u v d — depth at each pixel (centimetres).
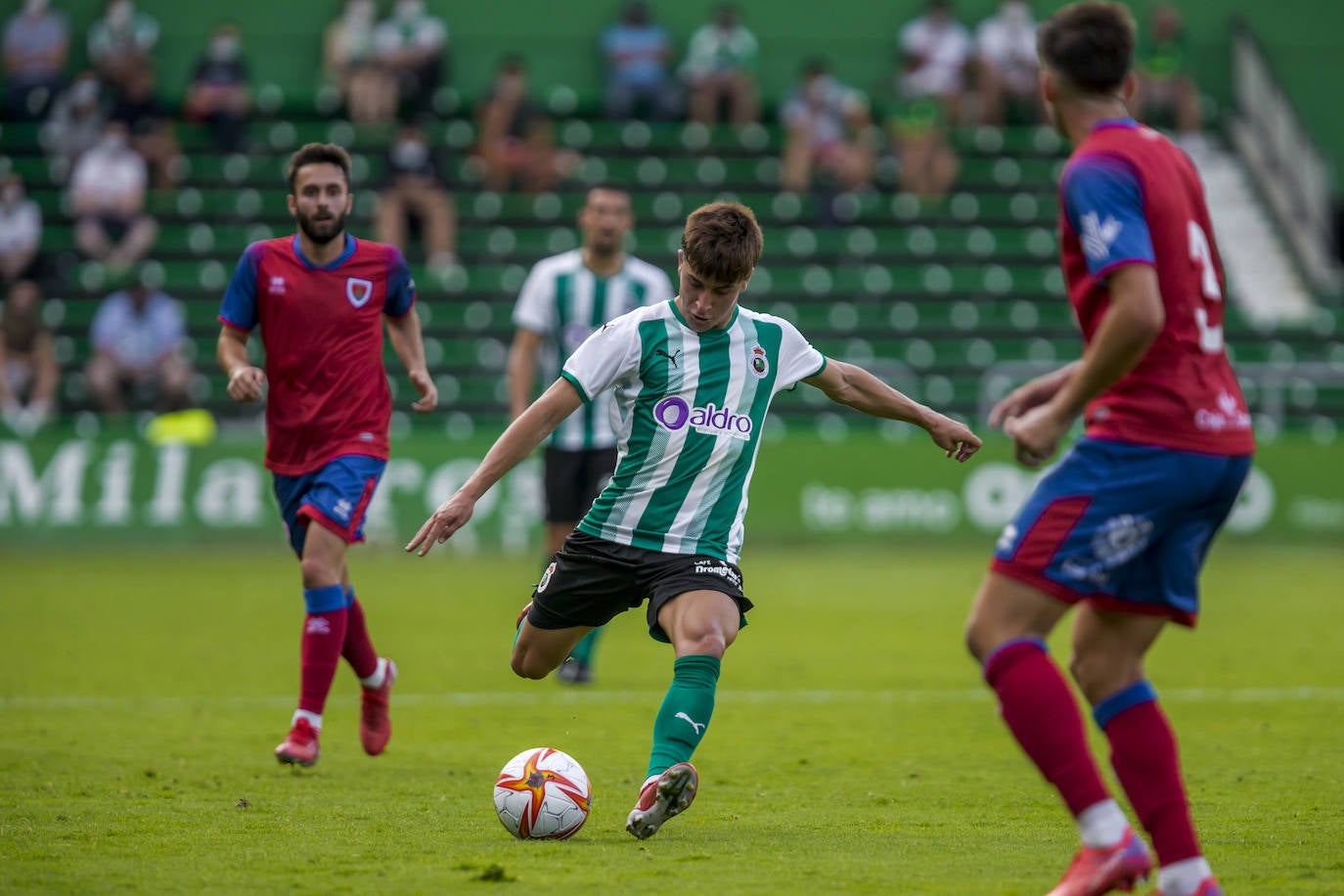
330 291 2103
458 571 5197
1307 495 6031
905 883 1327
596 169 8038
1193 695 2731
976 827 1623
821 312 7431
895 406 1703
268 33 8656
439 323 7238
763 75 8812
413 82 8119
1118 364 1190
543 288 2994
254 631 3656
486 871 1344
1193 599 1304
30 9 7912
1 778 1892
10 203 6969
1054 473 1270
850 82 8838
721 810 1727
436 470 5738
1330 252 8094
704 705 1523
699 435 1623
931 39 8212
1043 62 1342
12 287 6931
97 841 1518
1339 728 2369
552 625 1686
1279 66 8900
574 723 2411
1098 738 2334
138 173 7206
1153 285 1192
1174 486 1237
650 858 1445
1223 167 8200
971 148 8194
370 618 3934
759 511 5912
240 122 7875
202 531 5788
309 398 2100
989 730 2356
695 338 1628
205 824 1617
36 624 3734
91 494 5759
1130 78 1332
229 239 7675
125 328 6159
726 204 1591
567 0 8756
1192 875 1241
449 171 7988
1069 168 1269
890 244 7750
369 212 7781
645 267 3044
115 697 2653
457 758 2095
